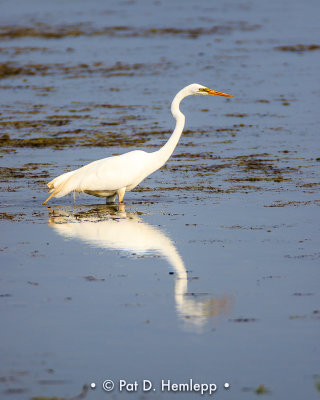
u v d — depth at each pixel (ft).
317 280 36.60
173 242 43.50
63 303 33.88
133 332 30.76
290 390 26.40
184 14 248.11
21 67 139.64
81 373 27.48
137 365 28.04
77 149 73.36
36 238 44.62
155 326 31.37
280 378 27.20
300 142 76.48
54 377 27.17
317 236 44.16
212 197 54.95
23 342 29.84
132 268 38.83
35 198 55.06
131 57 153.38
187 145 76.33
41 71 134.92
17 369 27.73
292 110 96.12
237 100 104.83
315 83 117.70
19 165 66.23
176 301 34.06
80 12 259.19
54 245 43.11
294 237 44.04
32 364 28.09
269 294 34.88
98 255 41.11
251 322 31.73
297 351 29.12
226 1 293.64
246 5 275.39
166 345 29.68
